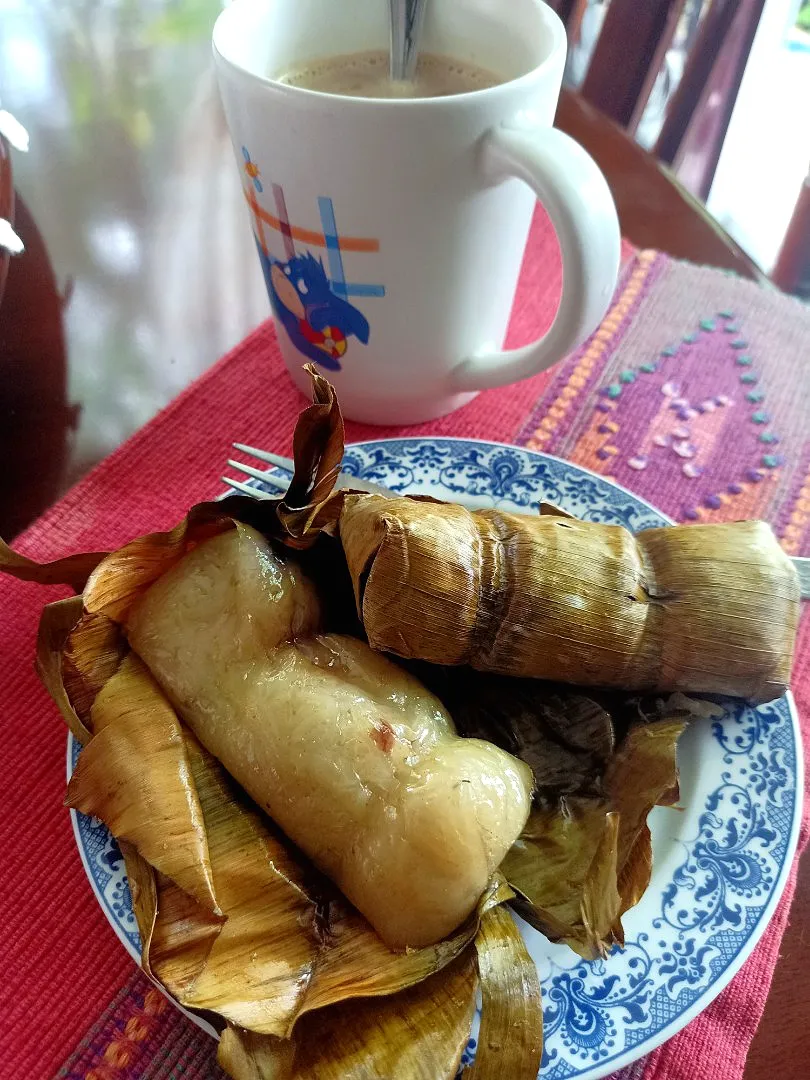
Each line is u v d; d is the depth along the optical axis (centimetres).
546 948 19
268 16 26
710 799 20
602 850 18
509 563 21
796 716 21
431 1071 17
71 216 38
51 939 20
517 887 19
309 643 21
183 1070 18
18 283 35
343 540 21
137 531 28
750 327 35
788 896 20
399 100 21
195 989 17
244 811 20
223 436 30
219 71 23
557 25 24
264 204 25
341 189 23
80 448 30
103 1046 18
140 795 19
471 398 32
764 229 60
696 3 50
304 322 28
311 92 21
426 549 20
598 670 21
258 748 19
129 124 43
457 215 24
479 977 17
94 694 21
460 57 28
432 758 18
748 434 31
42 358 32
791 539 28
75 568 22
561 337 25
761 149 61
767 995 19
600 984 18
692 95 53
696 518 28
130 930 18
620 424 31
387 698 20
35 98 44
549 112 24
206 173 40
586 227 22
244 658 20
